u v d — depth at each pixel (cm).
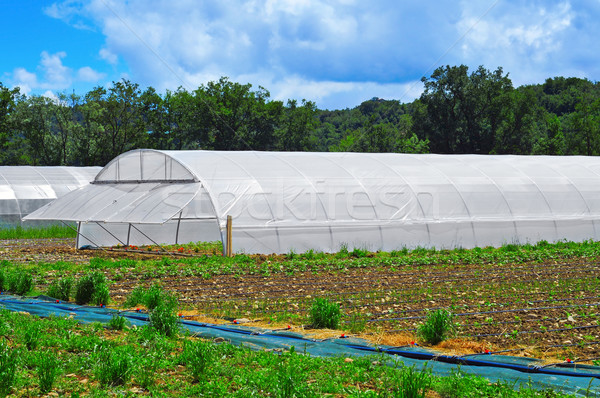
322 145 16938
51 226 4122
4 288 1630
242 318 1243
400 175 2884
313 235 2534
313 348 980
